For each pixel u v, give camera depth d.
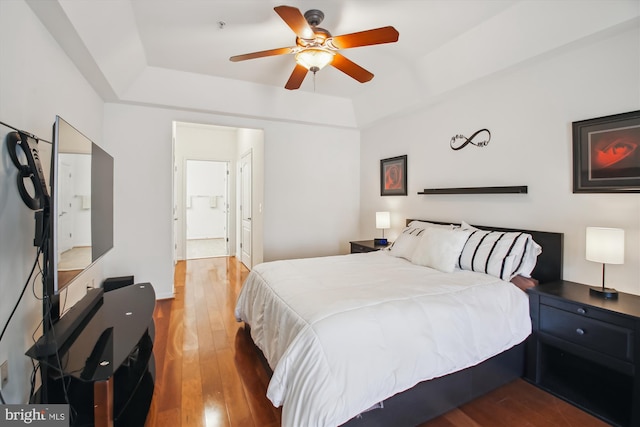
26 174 1.46
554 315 1.91
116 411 1.50
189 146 5.96
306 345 1.39
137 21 2.36
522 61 2.36
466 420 1.68
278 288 2.01
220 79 3.48
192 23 2.40
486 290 1.97
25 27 1.58
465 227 2.79
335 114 4.31
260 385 1.98
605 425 1.63
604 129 2.01
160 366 2.19
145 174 3.52
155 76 3.23
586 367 2.05
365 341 1.44
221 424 1.64
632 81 1.89
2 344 1.37
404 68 3.18
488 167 2.80
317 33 1.99
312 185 4.54
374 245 3.82
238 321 2.73
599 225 2.06
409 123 3.78
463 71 2.74
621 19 1.78
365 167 4.71
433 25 2.40
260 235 4.40
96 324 1.61
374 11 2.23
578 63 2.15
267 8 2.21
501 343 1.85
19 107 1.52
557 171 2.28
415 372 1.51
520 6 2.12
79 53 2.16
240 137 5.88
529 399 1.86
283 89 3.81
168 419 1.67
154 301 1.99
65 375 1.19
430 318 1.65
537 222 2.42
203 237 9.03
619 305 1.70
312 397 1.28
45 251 1.35
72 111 2.31
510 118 2.60
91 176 1.83
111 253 3.40
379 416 1.46
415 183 3.68
